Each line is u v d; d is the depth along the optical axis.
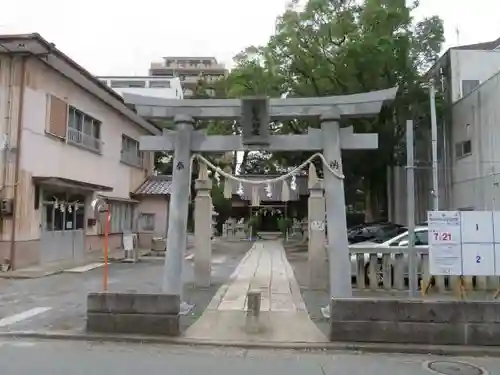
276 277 15.07
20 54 16.09
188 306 10.05
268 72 24.56
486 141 20.03
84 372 6.01
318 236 12.97
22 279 14.27
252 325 8.15
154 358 6.72
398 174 28.55
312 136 9.65
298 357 6.87
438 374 6.18
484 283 12.10
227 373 6.07
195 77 82.69
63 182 17.30
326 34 22.88
